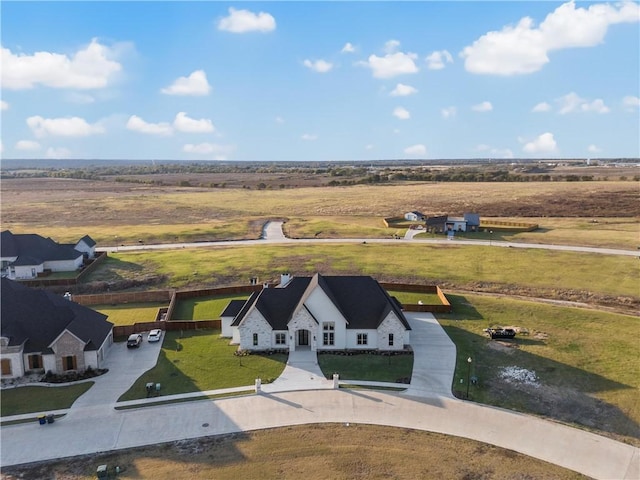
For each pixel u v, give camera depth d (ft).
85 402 126.31
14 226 426.10
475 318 183.52
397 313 159.02
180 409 121.49
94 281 246.88
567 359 146.82
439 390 129.29
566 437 107.76
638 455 101.40
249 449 104.27
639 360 145.07
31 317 150.30
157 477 96.07
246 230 379.96
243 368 144.77
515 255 275.39
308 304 156.35
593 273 236.43
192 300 213.66
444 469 96.89
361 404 122.31
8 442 108.78
